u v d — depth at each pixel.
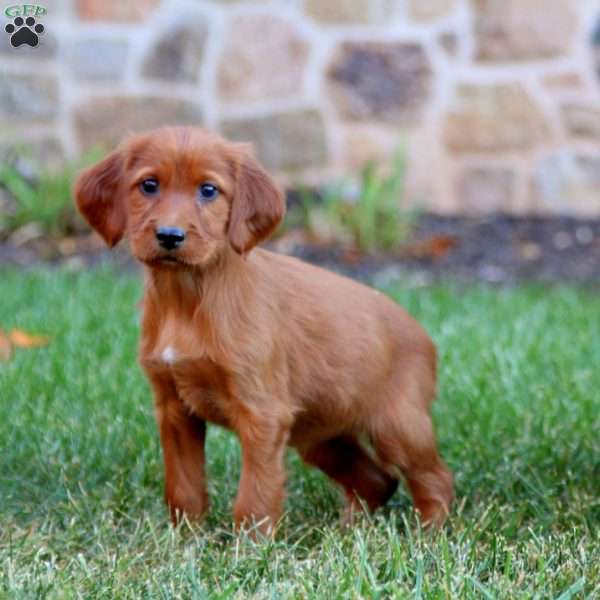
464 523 5.11
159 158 4.72
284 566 4.48
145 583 4.27
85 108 12.73
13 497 5.38
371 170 11.94
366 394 5.21
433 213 12.74
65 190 11.88
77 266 10.88
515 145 12.77
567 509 5.38
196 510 5.13
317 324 5.07
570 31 12.61
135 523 5.08
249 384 4.80
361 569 4.16
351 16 12.67
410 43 12.70
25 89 12.67
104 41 12.67
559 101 12.73
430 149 12.80
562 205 12.84
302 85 12.77
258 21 12.68
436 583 4.17
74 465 5.70
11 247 11.52
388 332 5.32
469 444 6.03
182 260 4.59
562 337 7.95
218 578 4.34
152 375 4.99
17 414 6.23
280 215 4.90
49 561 4.59
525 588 4.23
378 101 12.77
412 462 5.32
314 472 5.90
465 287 10.32
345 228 11.76
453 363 7.23
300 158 12.84
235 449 5.98
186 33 12.68
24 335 6.84
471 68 12.70
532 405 6.53
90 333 7.86
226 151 4.83
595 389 6.85
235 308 4.79
